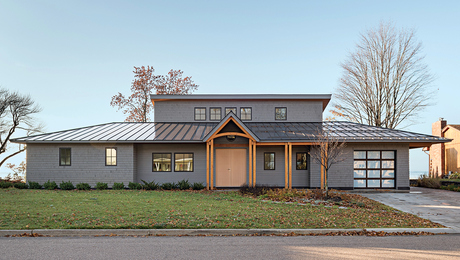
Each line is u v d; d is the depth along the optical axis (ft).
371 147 62.90
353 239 25.72
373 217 34.42
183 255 20.97
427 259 20.52
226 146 65.77
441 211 39.81
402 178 62.28
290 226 29.14
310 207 39.81
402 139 60.03
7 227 27.27
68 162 62.95
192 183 65.05
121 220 30.27
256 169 66.08
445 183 72.54
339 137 60.95
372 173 63.16
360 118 108.47
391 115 103.60
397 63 102.73
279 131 66.59
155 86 125.80
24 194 50.26
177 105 76.23
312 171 63.05
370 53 106.63
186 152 65.62
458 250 22.63
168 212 34.68
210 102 76.13
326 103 80.79
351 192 60.34
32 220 29.84
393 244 24.20
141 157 65.51
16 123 108.99
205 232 27.25
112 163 62.80
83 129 70.69
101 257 20.45
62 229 26.71
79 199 44.50
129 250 22.03
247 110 75.97
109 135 64.64
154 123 75.36
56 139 61.98
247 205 40.83
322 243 24.32
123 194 52.01
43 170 62.75
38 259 19.98
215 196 50.49
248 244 23.89
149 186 60.80
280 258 20.47
